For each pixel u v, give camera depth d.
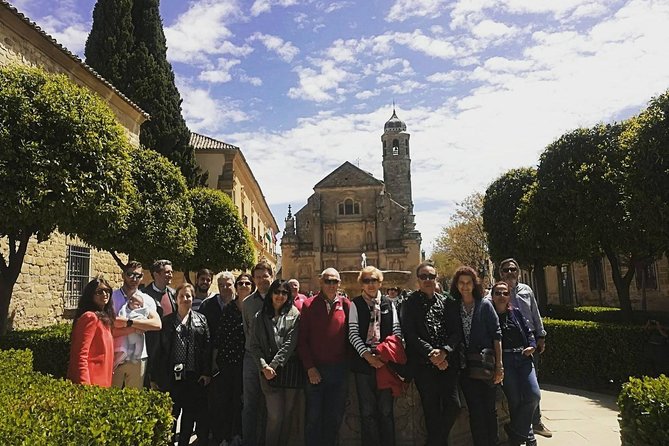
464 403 5.41
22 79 8.39
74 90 9.03
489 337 4.90
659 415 3.46
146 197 12.96
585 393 8.66
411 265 49.31
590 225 12.35
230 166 27.20
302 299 5.75
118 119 17.23
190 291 5.51
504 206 20.17
